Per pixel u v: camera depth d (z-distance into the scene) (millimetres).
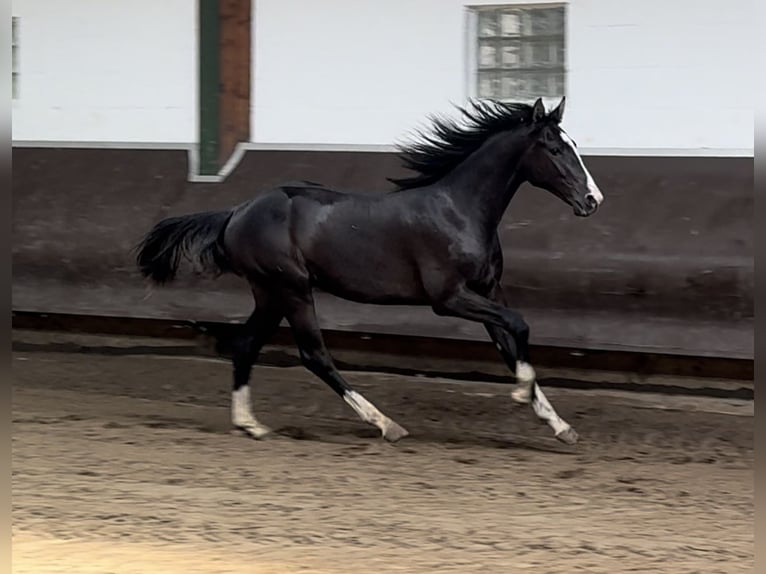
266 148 13977
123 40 14641
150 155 14375
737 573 6207
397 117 13547
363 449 9383
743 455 9305
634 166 12453
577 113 12891
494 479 8383
